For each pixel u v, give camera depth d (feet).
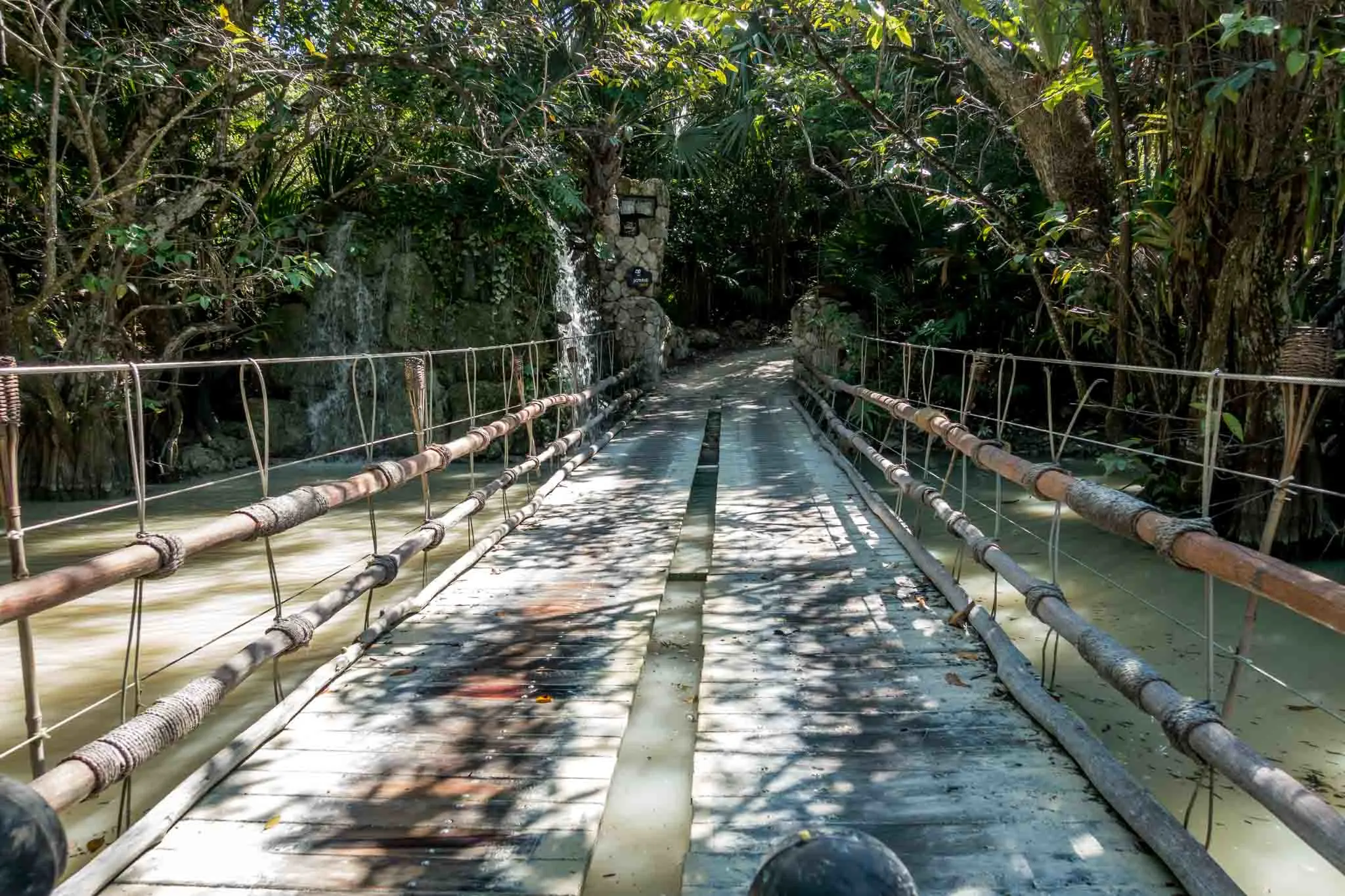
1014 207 30.27
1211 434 7.91
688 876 7.63
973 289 35.70
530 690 11.55
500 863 7.86
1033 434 36.70
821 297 43.32
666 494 24.20
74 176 29.53
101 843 8.75
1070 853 7.81
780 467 27.84
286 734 10.32
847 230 39.09
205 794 8.97
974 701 10.95
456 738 10.19
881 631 13.39
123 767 7.00
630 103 44.37
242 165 28.40
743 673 11.86
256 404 36.11
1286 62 15.16
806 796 8.82
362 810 8.70
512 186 34.09
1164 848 7.52
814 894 2.28
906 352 21.65
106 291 26.68
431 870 7.76
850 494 23.77
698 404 44.60
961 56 31.83
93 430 28.99
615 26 32.63
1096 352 33.22
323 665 12.29
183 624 15.48
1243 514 19.01
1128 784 8.40
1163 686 8.00
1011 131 27.63
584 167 47.44
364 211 36.42
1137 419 22.08
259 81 25.55
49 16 21.95
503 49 29.55
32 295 30.01
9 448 6.43
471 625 14.06
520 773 9.41
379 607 16.03
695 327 73.41
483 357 35.76
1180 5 16.90
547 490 23.75
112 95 28.58
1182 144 18.53
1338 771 9.88
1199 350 19.81
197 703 8.08
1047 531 21.45
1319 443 19.07
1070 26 20.72
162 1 25.82
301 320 35.86
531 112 33.86
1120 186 20.62
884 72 35.19
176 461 32.53
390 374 35.63
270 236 29.40
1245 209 17.66
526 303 36.47
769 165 67.21
